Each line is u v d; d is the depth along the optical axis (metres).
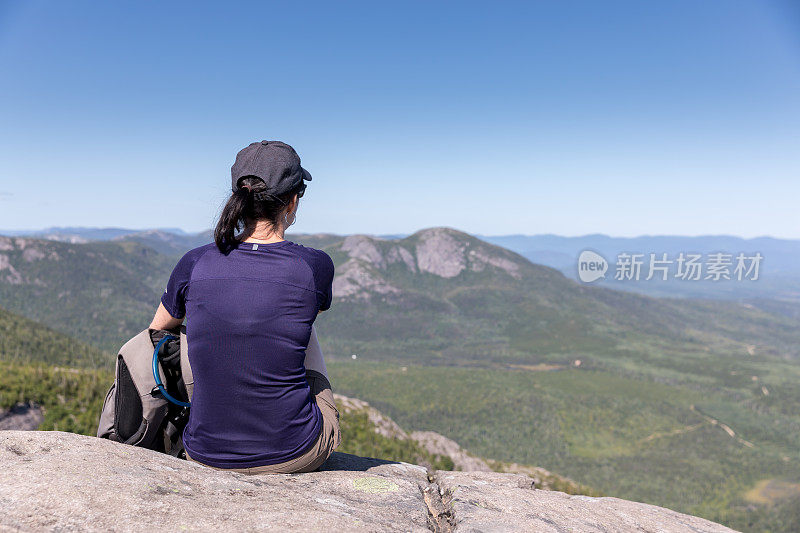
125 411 2.67
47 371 54.34
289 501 2.17
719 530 3.70
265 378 2.45
